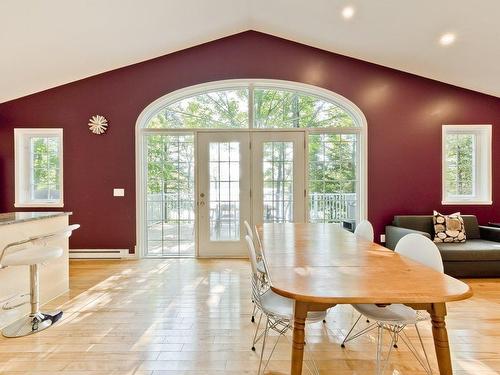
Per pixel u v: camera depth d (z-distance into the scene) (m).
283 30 4.21
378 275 1.47
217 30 4.18
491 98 4.39
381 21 3.48
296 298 1.21
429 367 1.72
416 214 4.42
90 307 2.74
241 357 1.97
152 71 4.44
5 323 2.38
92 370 1.83
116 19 3.32
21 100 4.39
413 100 4.40
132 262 4.25
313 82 4.43
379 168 4.43
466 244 3.71
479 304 2.78
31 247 2.38
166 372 1.81
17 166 4.40
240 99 4.62
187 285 3.31
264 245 2.16
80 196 4.43
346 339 2.11
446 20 3.21
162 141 4.61
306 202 4.52
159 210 4.64
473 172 4.51
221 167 4.54
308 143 4.55
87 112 4.42
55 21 3.07
